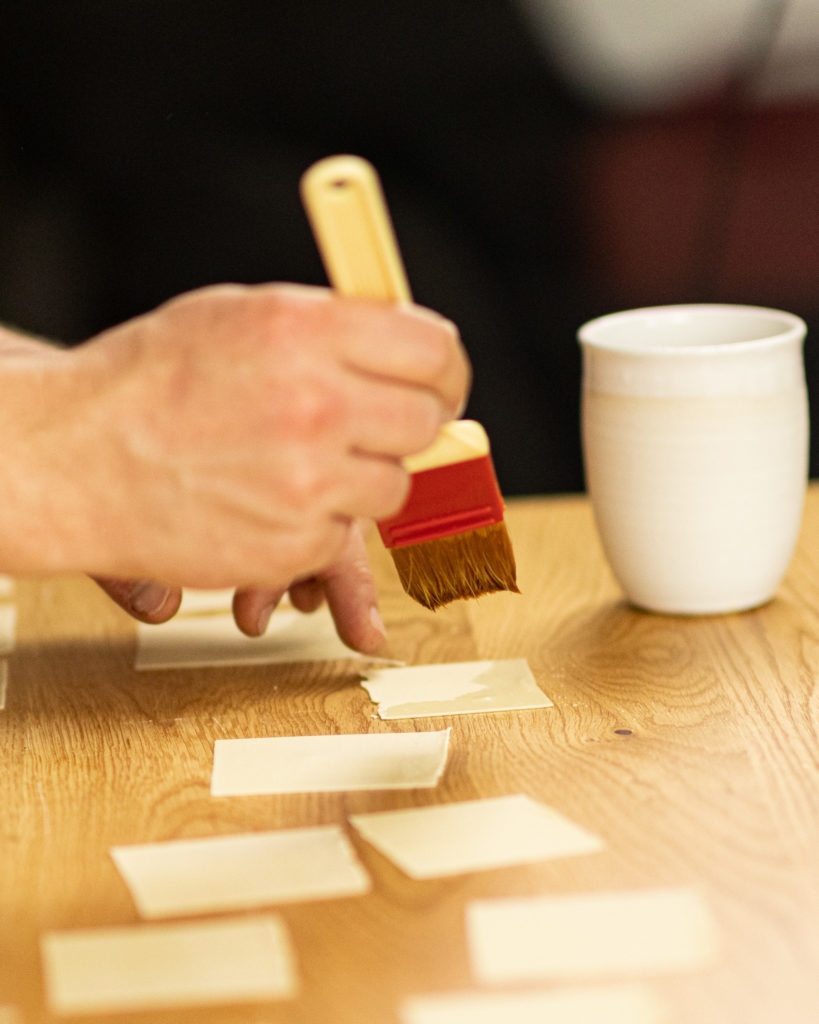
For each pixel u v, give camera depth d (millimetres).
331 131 2312
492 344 2350
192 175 2262
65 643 1172
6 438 998
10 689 1126
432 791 1031
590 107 2416
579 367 2480
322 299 984
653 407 1134
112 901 978
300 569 1007
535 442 2309
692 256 2475
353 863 988
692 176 2447
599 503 1164
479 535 1068
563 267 2488
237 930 957
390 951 949
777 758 1040
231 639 1167
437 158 2393
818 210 2422
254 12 2205
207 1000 935
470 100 2375
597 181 2451
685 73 2459
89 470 996
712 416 1129
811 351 2387
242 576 1006
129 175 2246
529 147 2414
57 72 2191
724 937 949
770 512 1145
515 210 2445
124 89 2211
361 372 986
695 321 1184
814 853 984
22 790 1043
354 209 974
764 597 1166
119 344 996
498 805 1016
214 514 994
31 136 2236
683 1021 922
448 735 1065
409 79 2322
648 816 1008
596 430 1153
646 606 1171
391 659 1142
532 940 948
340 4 2250
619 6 2418
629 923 953
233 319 983
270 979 939
